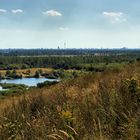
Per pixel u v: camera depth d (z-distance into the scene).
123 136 4.11
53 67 189.38
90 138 4.05
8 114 6.44
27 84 121.25
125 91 5.72
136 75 7.26
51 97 7.90
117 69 15.00
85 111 5.17
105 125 4.51
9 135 4.63
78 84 11.15
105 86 6.97
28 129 4.72
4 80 149.25
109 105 5.18
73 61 177.25
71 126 4.20
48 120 5.11
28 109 6.73
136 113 4.56
